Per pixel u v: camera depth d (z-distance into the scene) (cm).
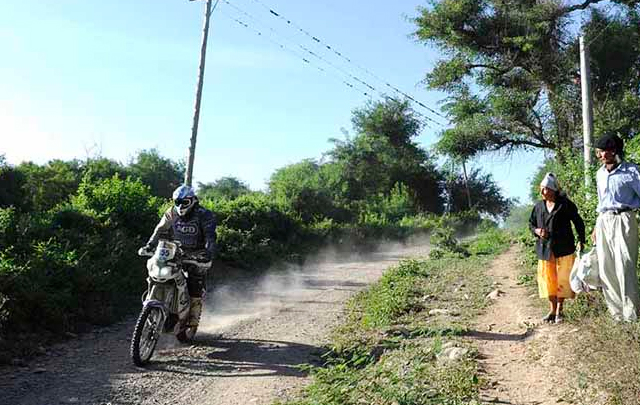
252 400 554
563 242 685
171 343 767
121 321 926
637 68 2958
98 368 656
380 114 5847
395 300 932
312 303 1095
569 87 2983
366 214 3766
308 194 3209
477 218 5184
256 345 769
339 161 5572
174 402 552
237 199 2236
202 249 763
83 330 845
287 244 2081
